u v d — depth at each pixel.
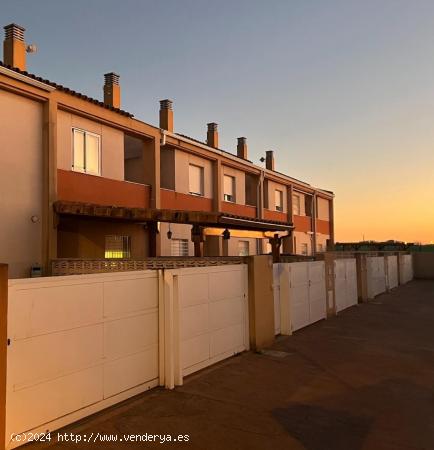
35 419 4.88
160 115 20.61
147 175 17.31
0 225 11.66
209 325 8.07
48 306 5.10
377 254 28.39
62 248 14.06
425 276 35.09
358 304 18.20
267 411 5.82
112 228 15.46
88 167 14.72
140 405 5.98
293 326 11.64
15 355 4.70
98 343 5.76
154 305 6.81
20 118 12.35
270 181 27.88
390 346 10.00
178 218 11.64
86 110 14.15
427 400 6.34
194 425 5.33
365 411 5.87
